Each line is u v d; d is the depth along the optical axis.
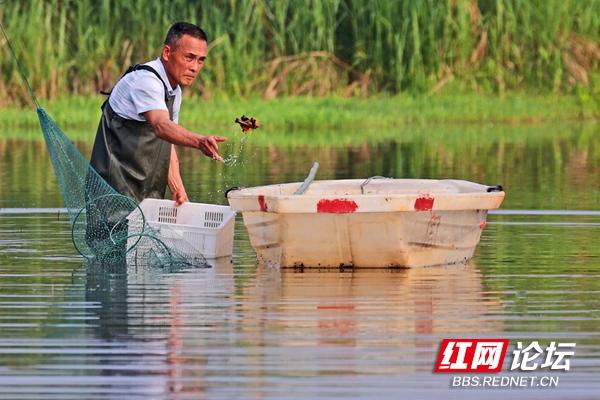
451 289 19.58
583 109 61.47
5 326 17.14
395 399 14.09
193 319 17.50
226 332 16.75
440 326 17.02
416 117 59.41
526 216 28.39
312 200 21.05
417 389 14.45
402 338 16.41
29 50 59.28
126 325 17.17
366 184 24.45
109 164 23.14
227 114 56.31
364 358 15.51
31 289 19.75
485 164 41.00
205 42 23.06
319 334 16.61
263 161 42.00
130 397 14.17
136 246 22.38
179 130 22.34
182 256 22.50
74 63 59.97
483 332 16.70
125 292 19.45
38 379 14.78
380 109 59.44
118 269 21.69
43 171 39.09
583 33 63.72
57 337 16.53
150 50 59.78
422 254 21.62
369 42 61.84
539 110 60.84
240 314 17.78
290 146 48.06
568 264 21.95
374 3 61.50
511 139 51.06
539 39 62.41
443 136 52.66
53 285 20.09
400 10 61.62
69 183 23.14
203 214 23.41
